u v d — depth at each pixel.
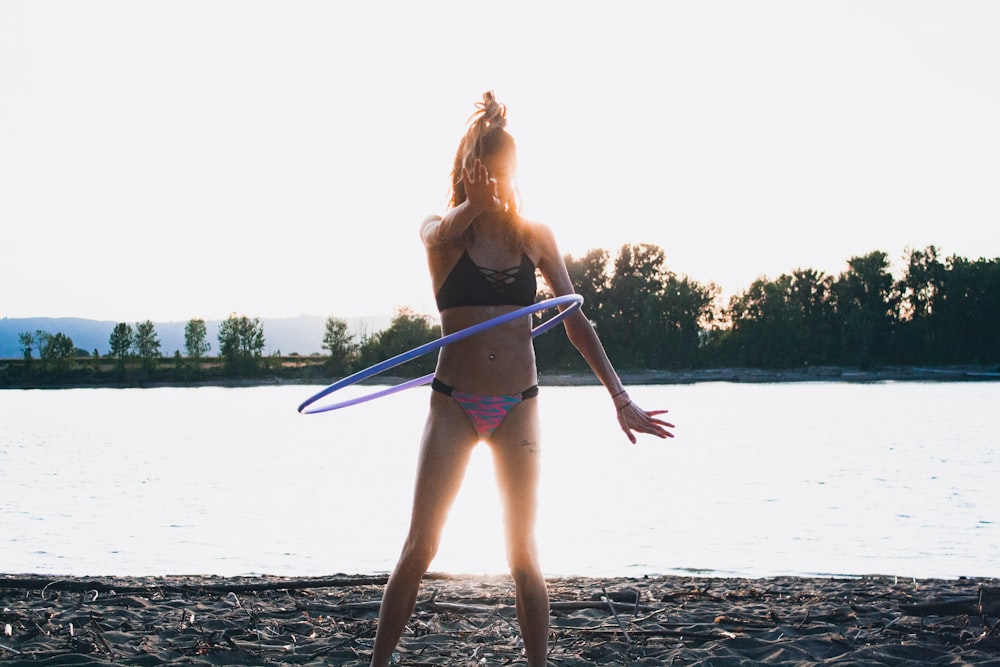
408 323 109.69
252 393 98.88
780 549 11.55
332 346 119.50
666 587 7.94
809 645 5.53
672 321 113.94
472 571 10.20
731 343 116.69
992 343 114.94
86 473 22.30
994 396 67.81
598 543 12.09
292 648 5.49
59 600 7.11
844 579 8.60
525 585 3.79
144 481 20.38
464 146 3.79
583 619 6.37
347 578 7.91
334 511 15.48
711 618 6.34
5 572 10.21
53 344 129.25
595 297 114.88
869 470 21.69
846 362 116.06
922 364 115.94
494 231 3.82
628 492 17.94
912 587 7.81
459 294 3.79
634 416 3.89
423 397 88.31
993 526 13.33
